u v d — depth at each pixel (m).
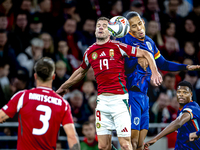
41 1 33.50
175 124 15.52
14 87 27.75
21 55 30.16
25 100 11.86
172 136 24.75
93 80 30.44
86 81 29.48
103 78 14.14
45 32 32.81
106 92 14.16
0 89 27.88
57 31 33.09
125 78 15.41
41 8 33.66
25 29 31.75
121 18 14.13
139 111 15.02
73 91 28.34
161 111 29.12
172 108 30.28
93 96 28.25
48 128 11.67
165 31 37.81
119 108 13.99
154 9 38.31
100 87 14.39
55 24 33.47
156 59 16.45
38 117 11.69
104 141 14.42
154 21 35.81
